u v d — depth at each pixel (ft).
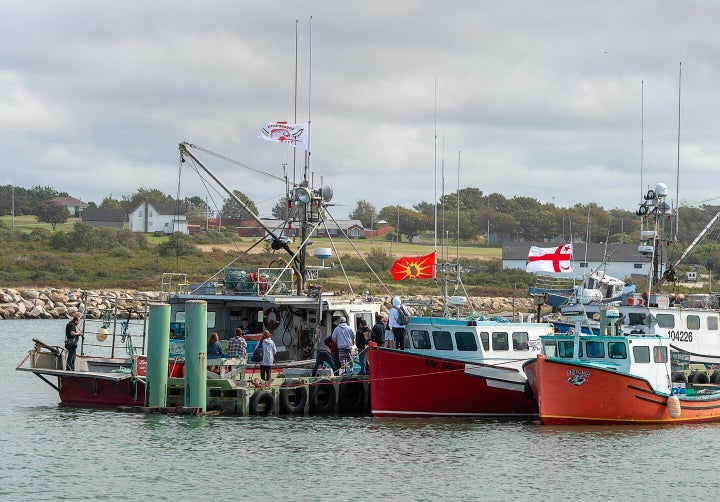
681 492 125.49
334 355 179.63
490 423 167.32
